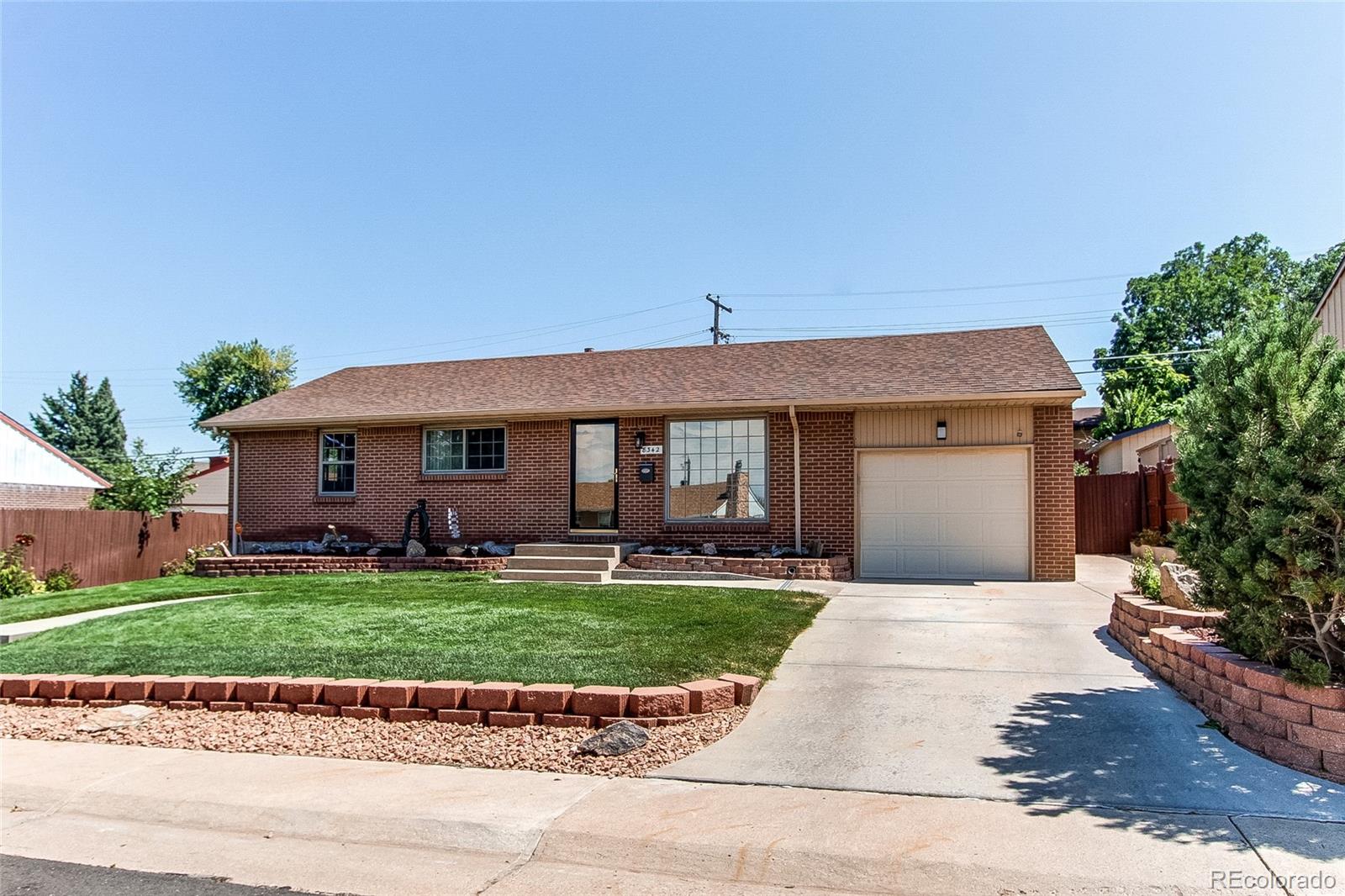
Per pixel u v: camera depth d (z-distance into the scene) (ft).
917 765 18.47
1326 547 17.71
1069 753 18.81
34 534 54.60
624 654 26.21
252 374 163.84
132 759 20.51
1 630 35.06
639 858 14.99
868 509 49.49
